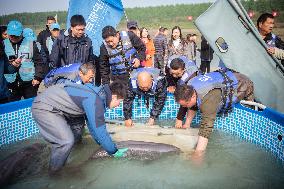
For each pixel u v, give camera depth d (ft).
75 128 15.39
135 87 17.76
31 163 14.12
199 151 14.99
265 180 12.85
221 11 18.07
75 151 15.62
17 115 17.38
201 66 38.73
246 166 14.06
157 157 14.79
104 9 23.82
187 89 14.46
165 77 19.22
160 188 12.44
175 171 13.70
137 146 15.17
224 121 18.37
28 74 20.45
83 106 13.20
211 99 14.73
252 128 16.62
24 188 12.50
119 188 12.51
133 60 20.68
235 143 16.56
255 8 131.95
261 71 18.30
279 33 82.48
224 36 18.29
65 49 19.57
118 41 20.43
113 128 17.87
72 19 18.94
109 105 13.52
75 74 17.12
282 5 127.34
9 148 16.49
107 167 14.14
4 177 12.82
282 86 18.24
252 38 17.93
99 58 21.63
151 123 18.71
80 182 12.96
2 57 17.67
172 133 16.88
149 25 151.74
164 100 18.42
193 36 34.40
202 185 12.56
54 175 13.41
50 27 25.95
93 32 23.76
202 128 14.92
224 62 18.51
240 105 17.15
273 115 14.99
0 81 17.63
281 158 14.57
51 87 14.07
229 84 16.61
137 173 13.62
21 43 20.08
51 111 13.53
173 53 33.12
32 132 18.35
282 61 19.48
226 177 13.11
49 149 15.48
